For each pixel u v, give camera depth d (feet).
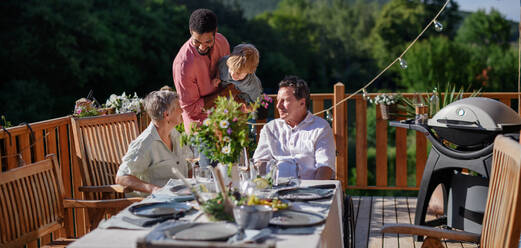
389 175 48.60
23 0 50.01
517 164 6.65
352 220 10.34
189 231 6.37
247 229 6.46
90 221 10.48
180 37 63.05
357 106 16.49
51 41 49.80
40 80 50.52
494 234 7.26
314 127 10.71
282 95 10.65
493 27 56.29
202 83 11.58
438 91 14.23
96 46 53.57
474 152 10.93
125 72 55.72
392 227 7.36
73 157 13.21
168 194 8.27
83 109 13.07
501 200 7.29
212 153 8.05
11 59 48.75
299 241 6.10
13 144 10.72
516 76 55.06
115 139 12.24
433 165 11.72
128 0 59.16
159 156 10.39
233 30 70.90
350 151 55.36
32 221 8.76
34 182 8.91
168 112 10.21
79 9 52.06
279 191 8.27
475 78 56.34
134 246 6.11
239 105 7.96
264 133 11.10
